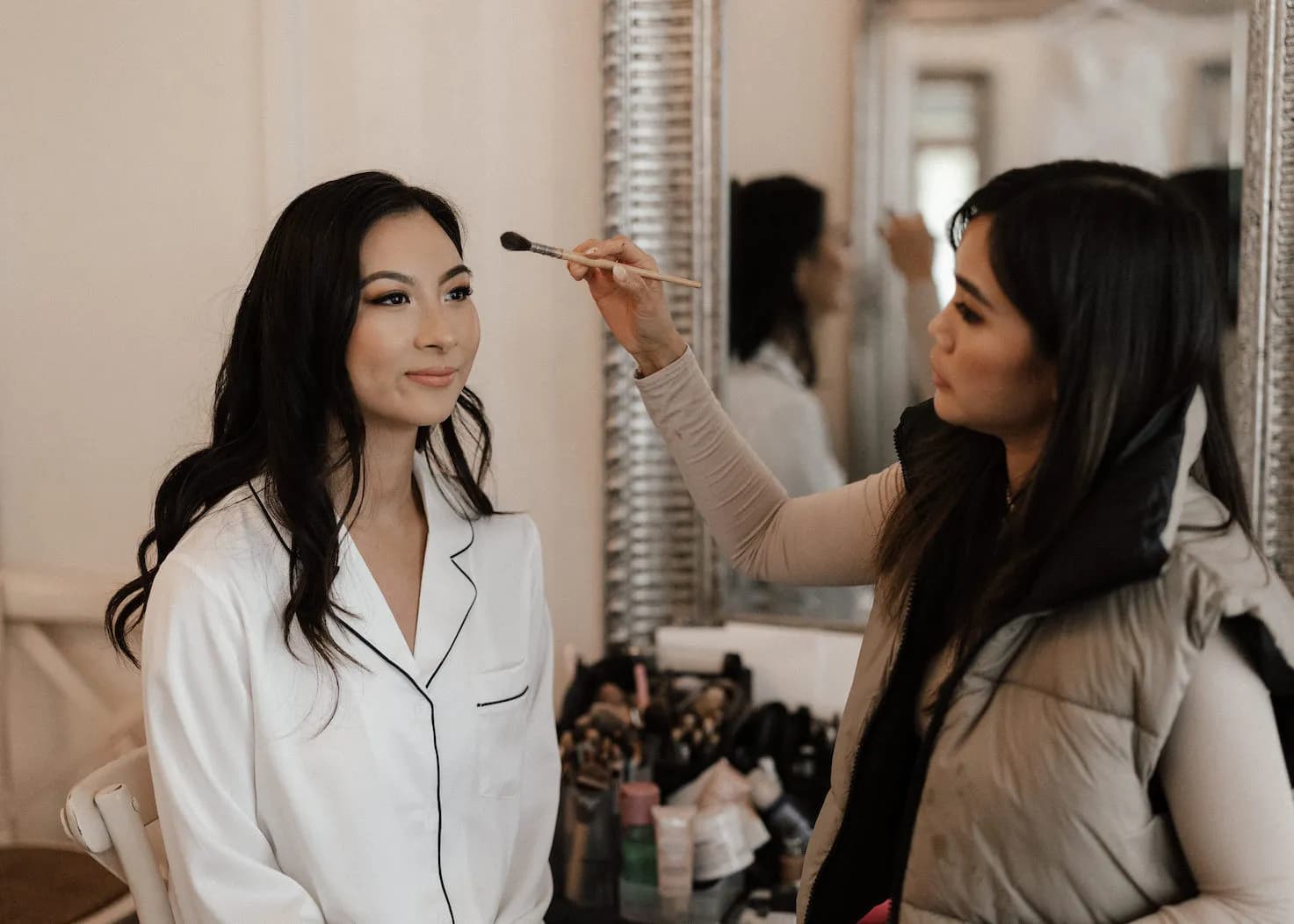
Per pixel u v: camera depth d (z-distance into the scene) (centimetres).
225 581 109
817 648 182
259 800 111
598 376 191
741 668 182
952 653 94
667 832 152
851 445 179
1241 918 78
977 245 87
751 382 182
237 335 118
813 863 105
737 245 181
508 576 128
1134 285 81
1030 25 166
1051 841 84
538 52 186
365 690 112
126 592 126
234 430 120
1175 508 80
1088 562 80
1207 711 80
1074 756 82
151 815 126
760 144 178
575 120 186
